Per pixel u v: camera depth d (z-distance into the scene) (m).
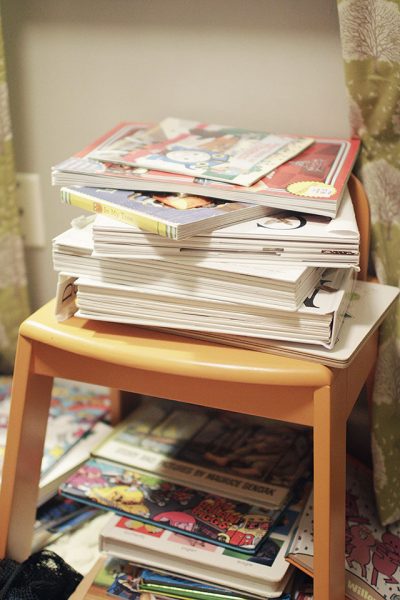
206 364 0.94
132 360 0.97
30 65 1.37
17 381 1.07
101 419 1.44
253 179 0.98
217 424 1.37
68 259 0.99
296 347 0.94
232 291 0.93
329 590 1.01
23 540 1.18
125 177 1.00
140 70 1.31
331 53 1.20
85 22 1.31
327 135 1.26
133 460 1.25
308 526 1.13
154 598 1.10
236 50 1.25
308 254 0.91
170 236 0.89
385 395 1.23
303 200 0.94
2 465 1.19
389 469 1.24
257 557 1.07
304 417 0.95
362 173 1.18
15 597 1.11
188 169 1.01
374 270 1.25
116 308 0.99
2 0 1.33
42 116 1.40
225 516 1.14
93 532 1.26
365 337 0.96
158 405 1.44
